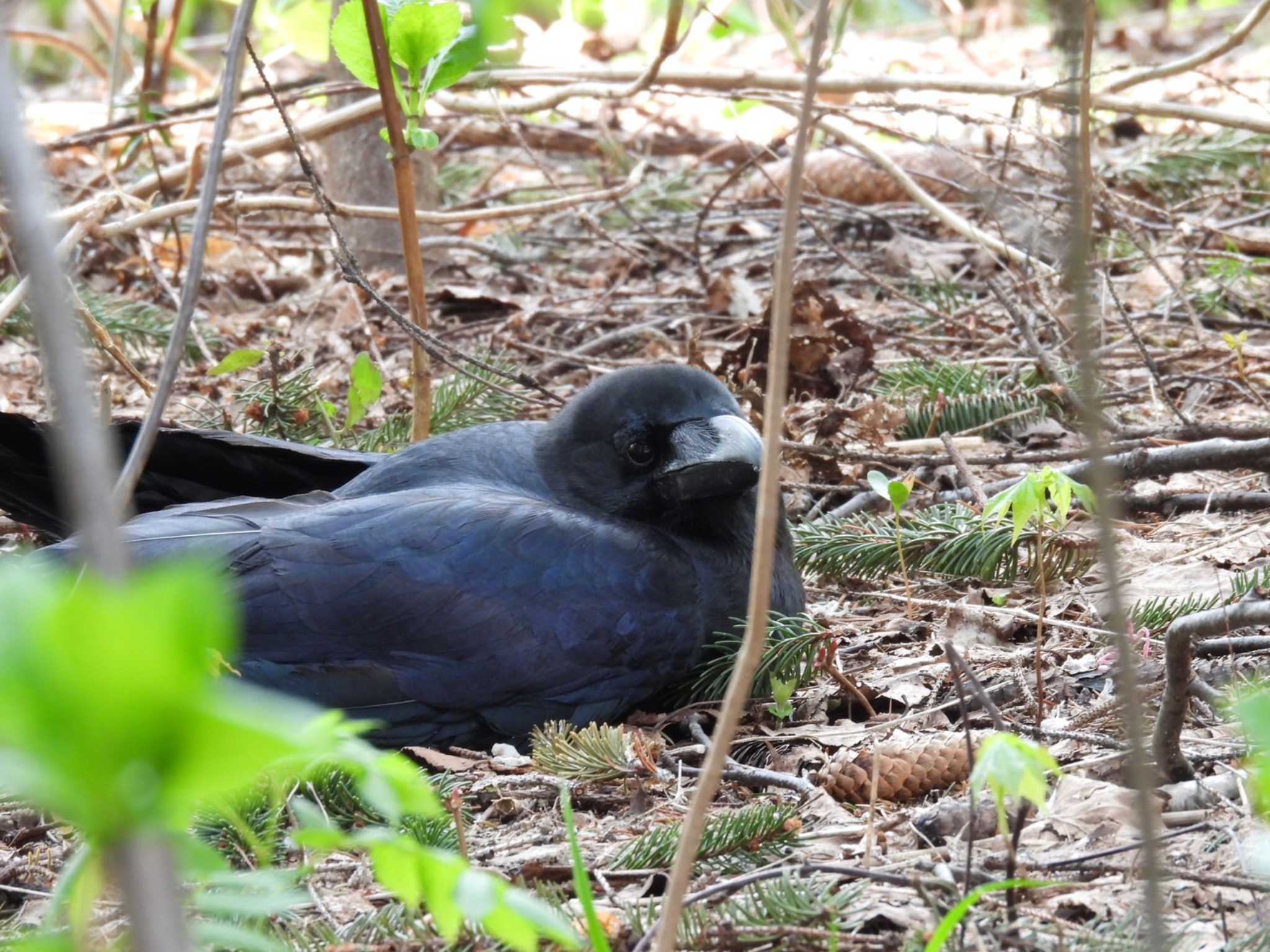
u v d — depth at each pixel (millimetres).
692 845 4207
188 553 8312
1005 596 9570
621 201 18438
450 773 7656
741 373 12844
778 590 9086
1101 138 20203
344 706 8203
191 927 3861
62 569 8148
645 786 7152
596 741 7516
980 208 16047
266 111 23703
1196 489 11266
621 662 8500
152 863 2006
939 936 4500
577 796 7211
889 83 14172
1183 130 18766
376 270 17484
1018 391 12609
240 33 5352
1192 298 14781
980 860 5863
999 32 30422
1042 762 4203
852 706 8461
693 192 19406
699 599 8727
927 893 5230
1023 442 12461
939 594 10070
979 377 12969
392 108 10367
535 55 19922
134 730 1922
